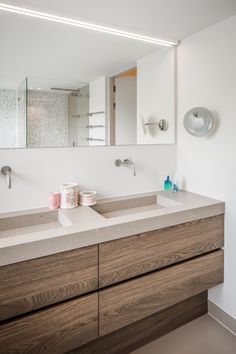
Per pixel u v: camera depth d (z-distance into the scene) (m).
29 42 1.54
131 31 1.75
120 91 1.85
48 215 1.53
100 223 1.30
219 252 1.73
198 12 1.54
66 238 1.16
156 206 1.89
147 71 1.92
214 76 1.71
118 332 1.58
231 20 1.58
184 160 2.03
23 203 1.56
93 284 1.26
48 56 1.60
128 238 1.33
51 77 1.61
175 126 2.07
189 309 1.85
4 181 1.49
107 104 1.82
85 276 1.23
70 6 1.47
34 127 1.56
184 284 1.58
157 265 1.45
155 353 1.59
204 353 1.57
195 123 1.82
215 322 1.85
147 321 1.67
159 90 1.97
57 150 1.64
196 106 1.86
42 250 1.11
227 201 1.71
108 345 1.55
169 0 1.42
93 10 1.51
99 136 1.79
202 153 1.86
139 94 1.92
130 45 1.85
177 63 2.01
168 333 1.76
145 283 1.42
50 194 1.56
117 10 1.52
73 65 1.68
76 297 1.23
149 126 1.97
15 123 1.51
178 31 1.80
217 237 1.72
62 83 1.65
